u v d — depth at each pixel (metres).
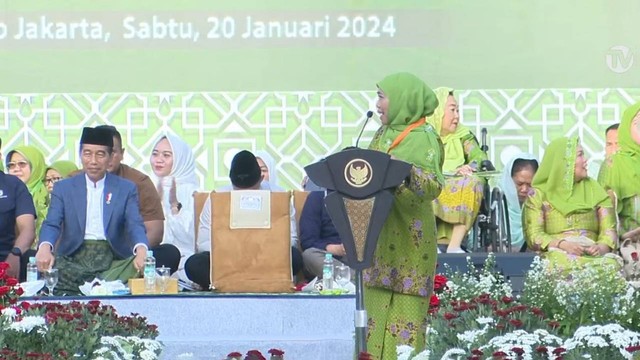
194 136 18.42
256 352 9.12
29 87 18.36
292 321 13.00
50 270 13.60
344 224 9.27
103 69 18.42
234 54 18.48
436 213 15.76
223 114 18.42
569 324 11.30
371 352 9.70
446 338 10.18
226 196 13.57
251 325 12.96
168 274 13.72
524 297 11.77
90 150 14.09
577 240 14.99
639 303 11.48
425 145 9.59
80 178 14.17
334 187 9.27
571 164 15.38
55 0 18.42
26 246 14.47
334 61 18.50
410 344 9.69
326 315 13.02
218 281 13.51
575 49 18.48
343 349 12.55
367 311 9.74
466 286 12.45
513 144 18.42
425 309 9.78
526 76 18.47
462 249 15.98
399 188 9.49
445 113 16.64
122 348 10.39
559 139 15.51
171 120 18.41
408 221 9.66
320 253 14.44
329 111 18.47
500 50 18.47
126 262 13.94
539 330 9.67
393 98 9.65
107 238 14.02
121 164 15.99
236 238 13.52
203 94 18.44
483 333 9.91
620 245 15.84
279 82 18.47
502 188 17.39
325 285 13.62
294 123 18.45
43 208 17.00
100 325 10.68
